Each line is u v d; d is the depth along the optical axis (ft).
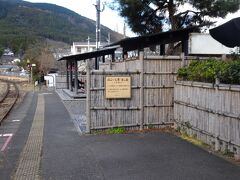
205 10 61.36
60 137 37.50
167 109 39.70
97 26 92.94
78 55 85.51
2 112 61.52
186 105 35.06
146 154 28.71
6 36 487.20
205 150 29.43
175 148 30.40
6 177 24.03
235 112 26.30
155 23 65.98
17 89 131.64
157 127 39.65
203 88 31.22
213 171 23.76
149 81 39.24
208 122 30.53
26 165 26.78
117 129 38.78
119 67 52.49
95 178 23.09
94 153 29.60
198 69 32.99
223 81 28.58
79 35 509.76
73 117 53.01
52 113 59.52
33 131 42.16
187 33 45.93
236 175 22.84
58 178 23.36
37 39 453.99
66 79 123.34
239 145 25.88
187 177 22.68
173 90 39.63
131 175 23.47
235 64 27.84
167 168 24.72
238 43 25.89
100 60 109.81
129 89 39.01
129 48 49.19
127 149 30.60
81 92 93.76
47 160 27.99
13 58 460.96
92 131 38.78
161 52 48.37
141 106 39.17
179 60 39.52
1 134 40.83
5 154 30.73
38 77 171.42
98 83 38.60
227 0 59.41
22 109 67.72
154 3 62.95
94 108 38.65
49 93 112.37
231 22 25.00
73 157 28.66
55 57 236.84
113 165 25.90
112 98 38.91
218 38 26.43
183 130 35.94
